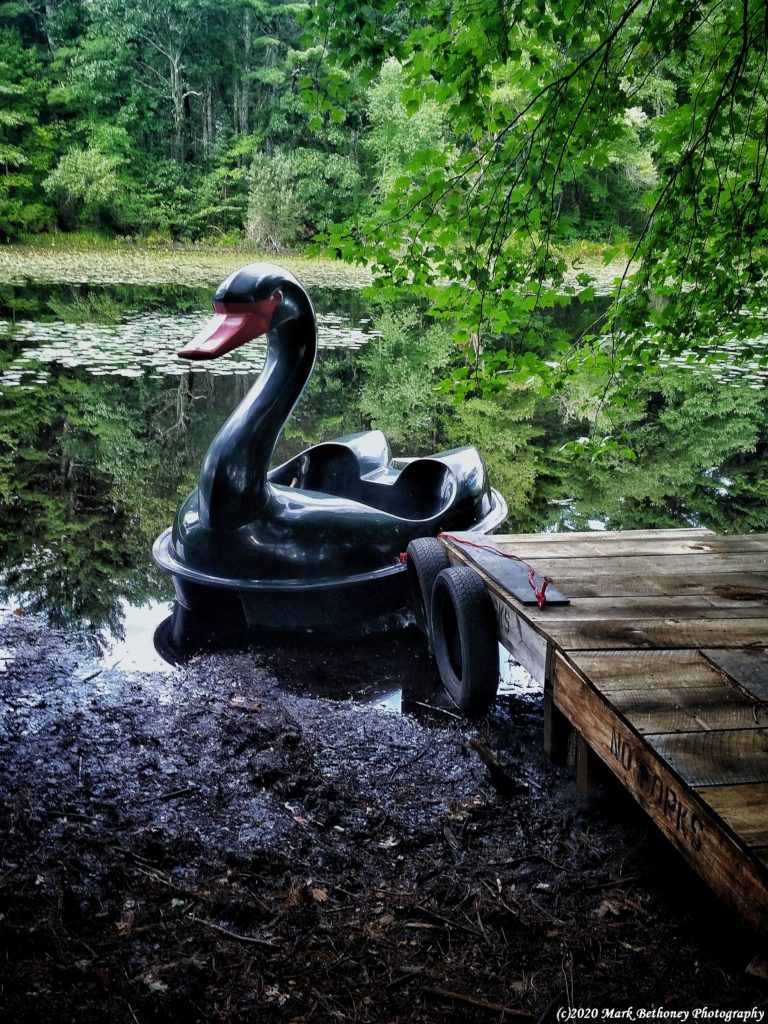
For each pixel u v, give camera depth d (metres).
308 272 21.23
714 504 6.15
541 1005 1.79
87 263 22.45
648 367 3.88
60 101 29.97
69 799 2.47
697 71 3.65
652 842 2.39
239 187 31.23
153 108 31.70
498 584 3.12
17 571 4.53
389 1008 1.77
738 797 1.84
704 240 3.60
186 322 12.99
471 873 2.24
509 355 3.65
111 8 30.47
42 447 6.84
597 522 5.68
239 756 2.77
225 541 3.89
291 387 3.94
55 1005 1.73
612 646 2.60
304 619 4.01
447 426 7.95
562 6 3.09
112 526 5.26
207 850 2.27
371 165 29.73
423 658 3.72
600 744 2.33
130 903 2.05
